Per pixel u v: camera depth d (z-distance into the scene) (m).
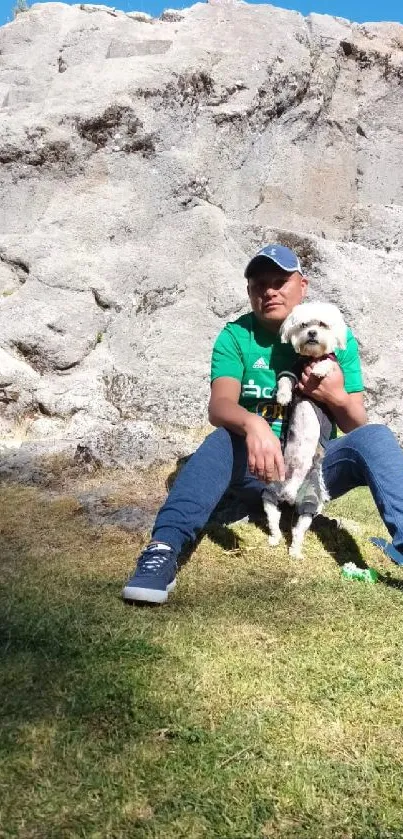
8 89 6.52
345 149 6.84
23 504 3.55
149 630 2.32
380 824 1.56
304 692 2.02
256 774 1.68
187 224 5.69
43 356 4.98
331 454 3.13
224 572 2.90
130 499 3.65
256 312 3.26
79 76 6.27
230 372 3.22
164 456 4.21
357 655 2.23
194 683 2.02
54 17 7.00
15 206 5.83
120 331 5.23
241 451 3.03
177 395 4.97
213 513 3.51
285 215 6.39
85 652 2.15
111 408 4.82
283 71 6.42
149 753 1.72
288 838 1.52
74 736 1.76
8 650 2.14
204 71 6.15
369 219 6.52
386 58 6.97
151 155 5.95
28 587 2.63
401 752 1.80
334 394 3.19
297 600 2.63
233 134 6.19
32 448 4.25
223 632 2.34
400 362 5.43
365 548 3.26
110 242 5.62
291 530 3.36
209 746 1.76
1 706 1.87
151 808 1.57
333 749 1.80
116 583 2.71
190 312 5.37
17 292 5.29
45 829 1.49
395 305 5.61
